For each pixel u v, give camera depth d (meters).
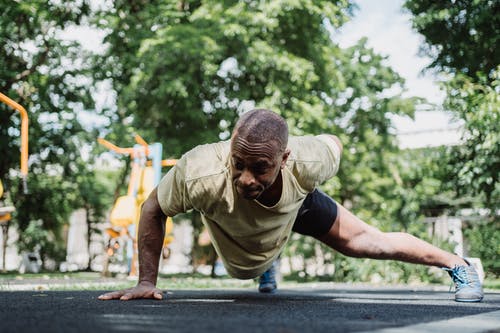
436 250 3.25
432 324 1.68
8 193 12.26
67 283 6.13
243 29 10.49
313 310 2.25
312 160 2.59
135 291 2.75
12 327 1.39
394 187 12.67
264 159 2.11
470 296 3.14
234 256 2.87
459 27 8.55
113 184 17.84
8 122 10.81
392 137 13.88
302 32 11.94
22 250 15.19
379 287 6.77
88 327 1.39
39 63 10.91
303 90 11.63
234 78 11.99
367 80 13.91
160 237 2.87
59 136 11.79
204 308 2.21
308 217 3.03
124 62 11.57
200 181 2.48
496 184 7.65
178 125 12.15
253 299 3.12
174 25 11.21
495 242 9.87
